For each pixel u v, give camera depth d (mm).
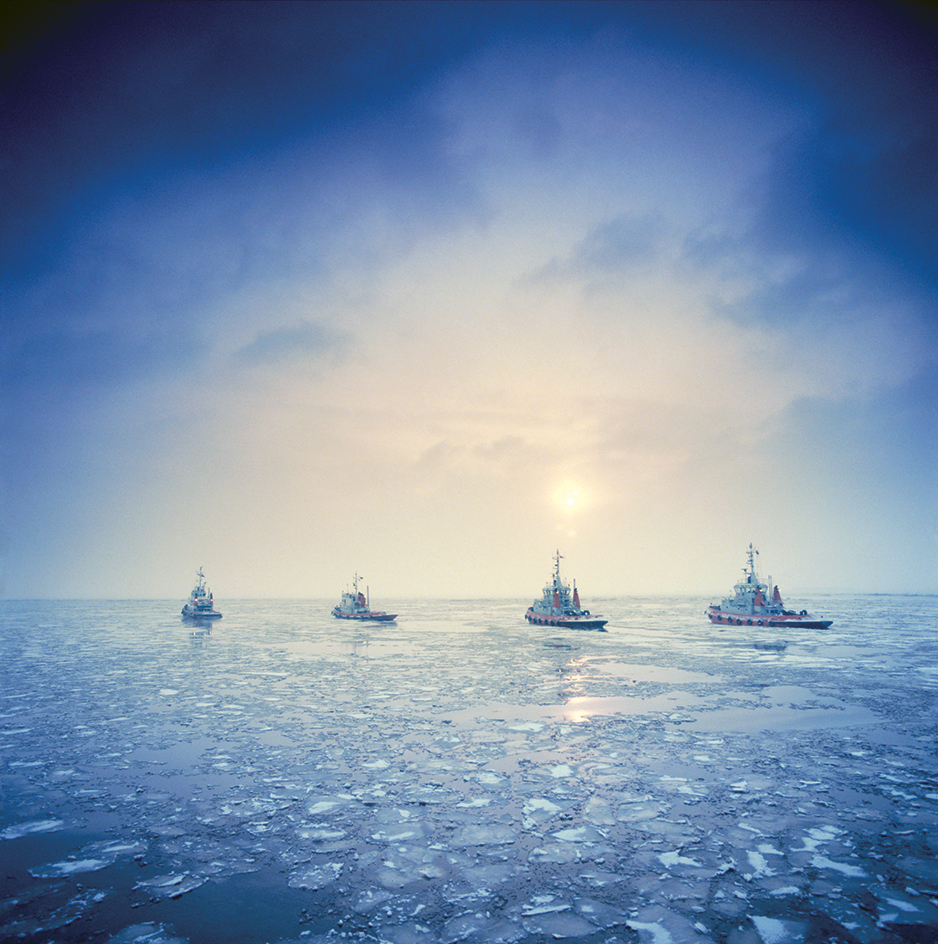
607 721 17531
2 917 7020
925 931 6617
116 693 22703
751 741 15133
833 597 174125
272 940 6531
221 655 36125
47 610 123688
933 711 18844
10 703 20766
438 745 14898
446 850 8883
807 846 8906
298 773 12656
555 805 10719
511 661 32219
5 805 10812
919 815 10117
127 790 11594
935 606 105250
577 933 6648
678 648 38312
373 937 6586
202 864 8438
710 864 8336
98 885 7816
